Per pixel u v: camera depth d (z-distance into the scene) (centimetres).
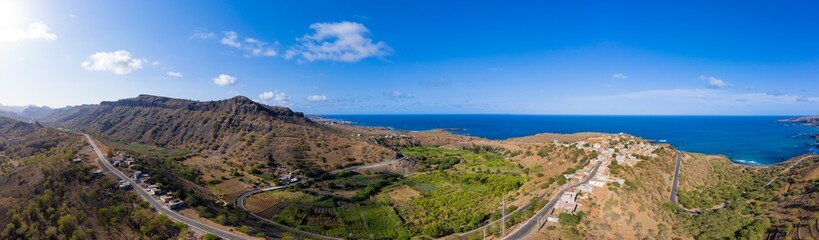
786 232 10019
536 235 10625
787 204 12756
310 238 12700
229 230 10994
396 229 14088
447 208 16438
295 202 17362
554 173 19912
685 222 11675
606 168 16538
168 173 16888
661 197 14038
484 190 19262
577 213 11869
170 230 10650
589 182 14238
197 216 11800
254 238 10500
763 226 10625
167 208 12188
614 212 11925
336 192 19575
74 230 9825
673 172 17012
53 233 9719
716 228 10944
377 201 17838
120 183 13875
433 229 13138
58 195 11681
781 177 17625
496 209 14488
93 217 10719
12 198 11550
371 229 14150
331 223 14825
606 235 10750
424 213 16025
